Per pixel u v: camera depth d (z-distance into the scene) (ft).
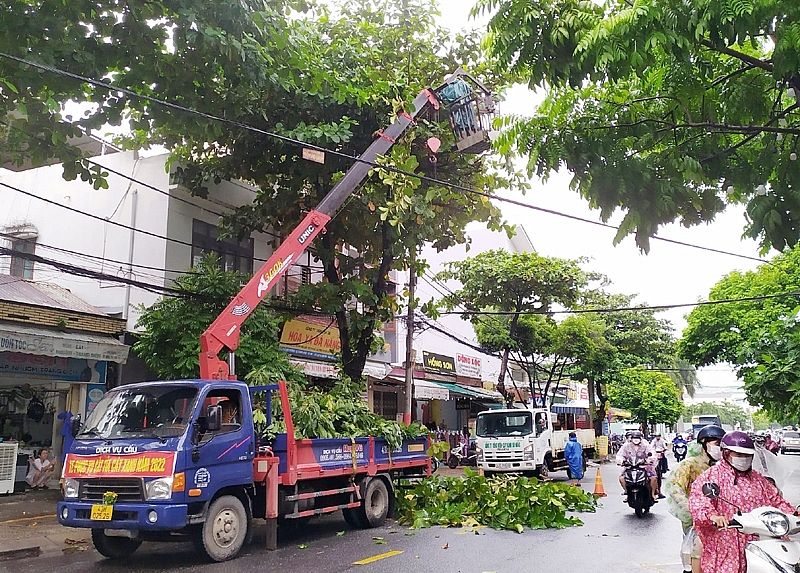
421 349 94.02
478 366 109.60
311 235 37.73
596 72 20.21
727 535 17.54
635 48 18.92
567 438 80.38
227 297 43.88
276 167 50.14
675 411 194.80
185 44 27.73
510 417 70.18
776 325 48.11
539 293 87.61
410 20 49.49
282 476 31.09
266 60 29.78
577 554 30.27
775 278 74.02
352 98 42.32
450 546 32.14
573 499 45.11
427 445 44.47
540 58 20.79
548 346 99.50
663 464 57.11
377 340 59.06
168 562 28.25
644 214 22.24
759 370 47.06
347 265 52.03
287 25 31.53
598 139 22.62
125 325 50.52
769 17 17.15
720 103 22.57
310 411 34.04
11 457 45.52
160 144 49.44
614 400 183.21
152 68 28.40
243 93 30.81
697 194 22.45
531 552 30.68
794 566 15.80
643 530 37.45
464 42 50.80
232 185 59.41
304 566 27.27
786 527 15.96
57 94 28.17
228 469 28.55
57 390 49.93
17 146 29.43
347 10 49.88
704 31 18.24
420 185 47.47
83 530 35.22
